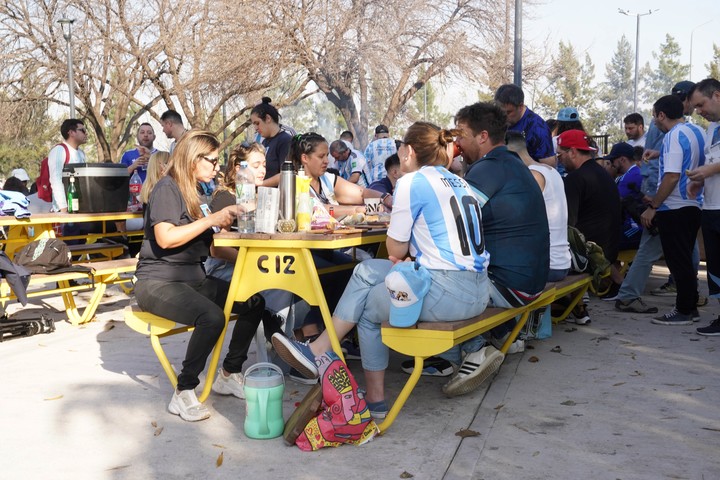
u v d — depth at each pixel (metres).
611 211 6.18
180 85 21.92
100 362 4.98
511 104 6.08
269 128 6.90
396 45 22.28
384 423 3.52
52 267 5.98
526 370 4.66
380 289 3.57
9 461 3.20
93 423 3.70
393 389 4.29
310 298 3.70
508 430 3.54
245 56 20.70
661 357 4.93
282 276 3.75
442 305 3.47
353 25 21.56
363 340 3.68
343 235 3.71
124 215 7.23
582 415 3.75
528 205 3.92
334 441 3.31
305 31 21.22
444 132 3.70
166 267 3.93
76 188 7.01
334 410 3.29
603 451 3.25
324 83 22.86
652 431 3.50
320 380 3.36
